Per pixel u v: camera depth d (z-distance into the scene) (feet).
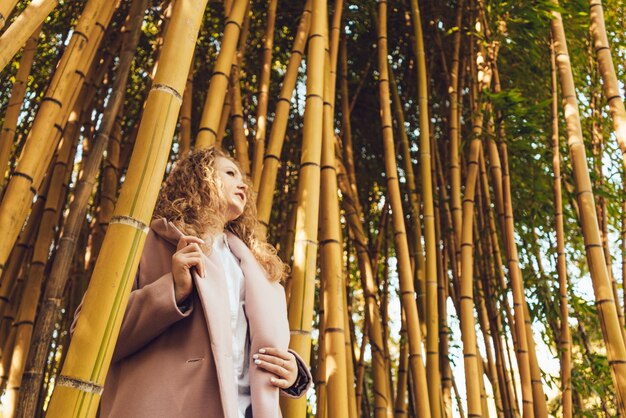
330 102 8.86
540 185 14.03
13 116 9.37
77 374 4.13
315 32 8.05
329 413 6.66
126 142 14.46
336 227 7.68
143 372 4.65
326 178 8.05
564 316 10.79
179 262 4.71
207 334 4.66
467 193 11.59
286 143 14.92
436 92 15.01
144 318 4.63
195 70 15.21
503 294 12.57
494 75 13.24
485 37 12.48
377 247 14.07
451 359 11.97
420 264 12.01
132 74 14.80
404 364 12.70
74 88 8.20
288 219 12.64
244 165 9.53
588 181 9.00
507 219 11.70
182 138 10.91
